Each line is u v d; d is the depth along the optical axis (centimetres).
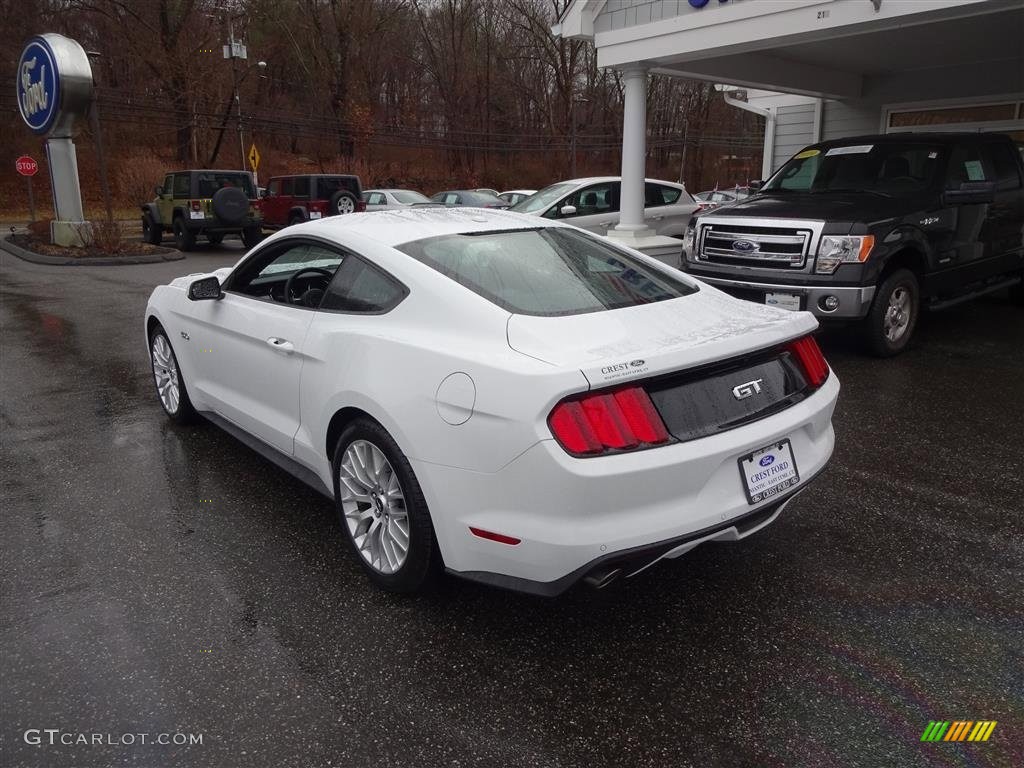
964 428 521
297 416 373
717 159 6216
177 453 488
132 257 1644
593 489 252
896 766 231
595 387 254
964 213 752
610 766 232
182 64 3672
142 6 3691
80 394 623
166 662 281
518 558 267
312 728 248
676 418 271
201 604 319
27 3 3922
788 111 1425
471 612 313
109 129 4188
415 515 298
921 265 715
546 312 305
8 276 1391
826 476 445
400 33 4756
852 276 645
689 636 296
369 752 238
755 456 288
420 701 261
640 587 331
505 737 244
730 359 287
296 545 369
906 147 781
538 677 273
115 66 4141
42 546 368
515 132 5094
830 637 295
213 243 2075
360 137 4231
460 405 274
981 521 388
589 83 5153
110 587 331
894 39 967
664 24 897
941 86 1190
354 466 332
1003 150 835
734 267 707
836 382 344
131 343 812
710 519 272
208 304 455
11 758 235
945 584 330
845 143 834
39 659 282
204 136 4153
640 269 373
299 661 282
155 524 391
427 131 4541
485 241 358
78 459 479
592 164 5281
